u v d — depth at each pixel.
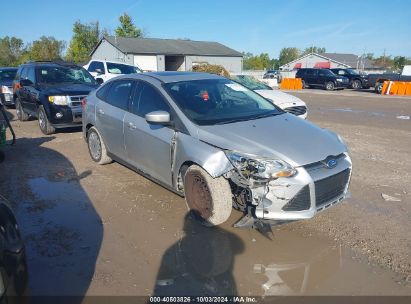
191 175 4.07
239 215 4.39
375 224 4.20
